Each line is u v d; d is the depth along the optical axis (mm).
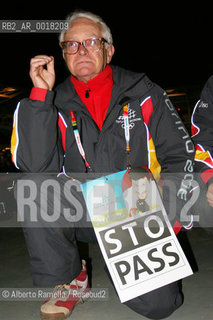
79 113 2014
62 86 2082
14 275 3021
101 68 1985
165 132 1979
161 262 1835
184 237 3918
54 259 1840
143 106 1976
